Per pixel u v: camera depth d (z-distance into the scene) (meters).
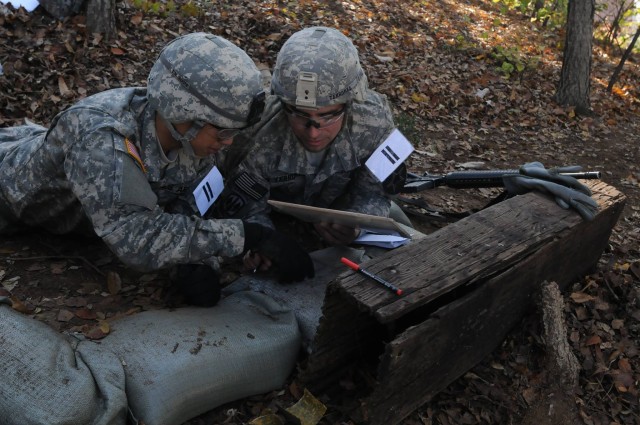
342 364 2.52
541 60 9.43
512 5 11.94
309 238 3.56
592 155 6.60
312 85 2.57
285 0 7.96
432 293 2.24
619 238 4.40
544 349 2.84
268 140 3.01
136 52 5.52
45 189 2.64
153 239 2.32
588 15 7.59
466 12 10.78
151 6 6.23
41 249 3.02
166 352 2.26
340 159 3.03
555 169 3.28
